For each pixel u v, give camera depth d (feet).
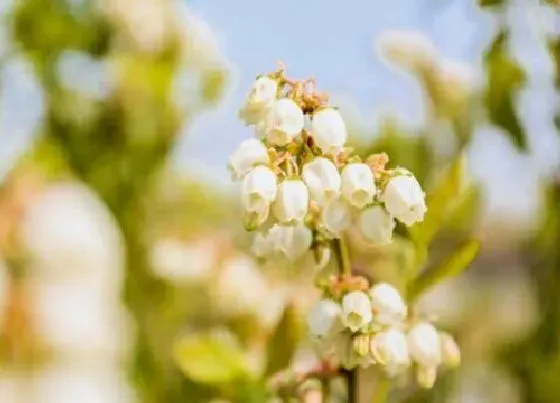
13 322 2.43
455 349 1.43
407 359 1.37
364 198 1.32
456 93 2.14
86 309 2.40
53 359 2.46
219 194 2.53
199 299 2.15
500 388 2.37
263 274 2.01
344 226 1.33
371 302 1.37
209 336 1.70
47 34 2.39
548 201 2.06
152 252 2.31
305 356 1.59
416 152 2.15
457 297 2.57
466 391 2.40
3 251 2.46
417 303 1.49
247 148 1.32
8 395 2.43
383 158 1.34
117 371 2.39
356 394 1.42
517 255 2.38
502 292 2.59
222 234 2.39
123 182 2.40
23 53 2.40
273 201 1.31
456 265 1.48
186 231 2.39
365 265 1.54
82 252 2.42
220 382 1.56
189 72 2.38
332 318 1.37
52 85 2.39
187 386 1.79
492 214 2.24
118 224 2.39
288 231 1.39
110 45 2.38
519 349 2.27
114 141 2.41
